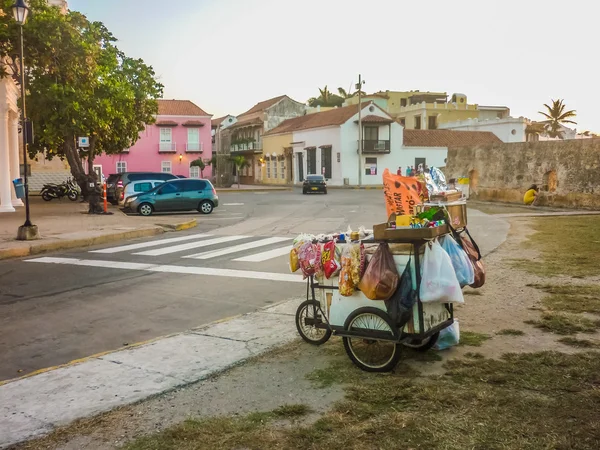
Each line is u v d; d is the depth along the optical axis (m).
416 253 4.37
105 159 56.16
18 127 29.17
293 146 60.59
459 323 5.91
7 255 12.23
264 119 67.38
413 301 4.41
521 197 25.44
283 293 8.09
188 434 3.54
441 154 56.56
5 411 4.06
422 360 4.78
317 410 3.85
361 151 52.25
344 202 29.09
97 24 27.94
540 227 15.08
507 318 6.04
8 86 22.86
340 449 3.26
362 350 5.02
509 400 3.81
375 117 53.12
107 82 24.97
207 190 22.91
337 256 4.86
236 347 5.45
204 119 59.47
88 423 3.81
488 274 8.54
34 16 17.78
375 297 4.38
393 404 3.85
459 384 4.18
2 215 20.97
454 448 3.18
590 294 7.00
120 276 9.74
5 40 17.48
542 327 5.64
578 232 13.71
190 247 13.15
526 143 25.11
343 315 4.85
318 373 4.61
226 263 10.79
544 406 3.69
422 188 4.95
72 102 20.12
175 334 6.02
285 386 4.35
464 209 5.27
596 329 5.49
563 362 4.52
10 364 5.37
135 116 31.91
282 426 3.62
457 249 4.78
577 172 22.38
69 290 8.70
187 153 59.06
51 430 3.73
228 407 3.99
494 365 4.54
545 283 7.75
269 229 16.80
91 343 5.99
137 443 3.47
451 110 69.00
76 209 24.28
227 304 7.56
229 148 77.56
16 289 8.84
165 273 9.91
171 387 4.44
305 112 69.25
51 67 19.53
